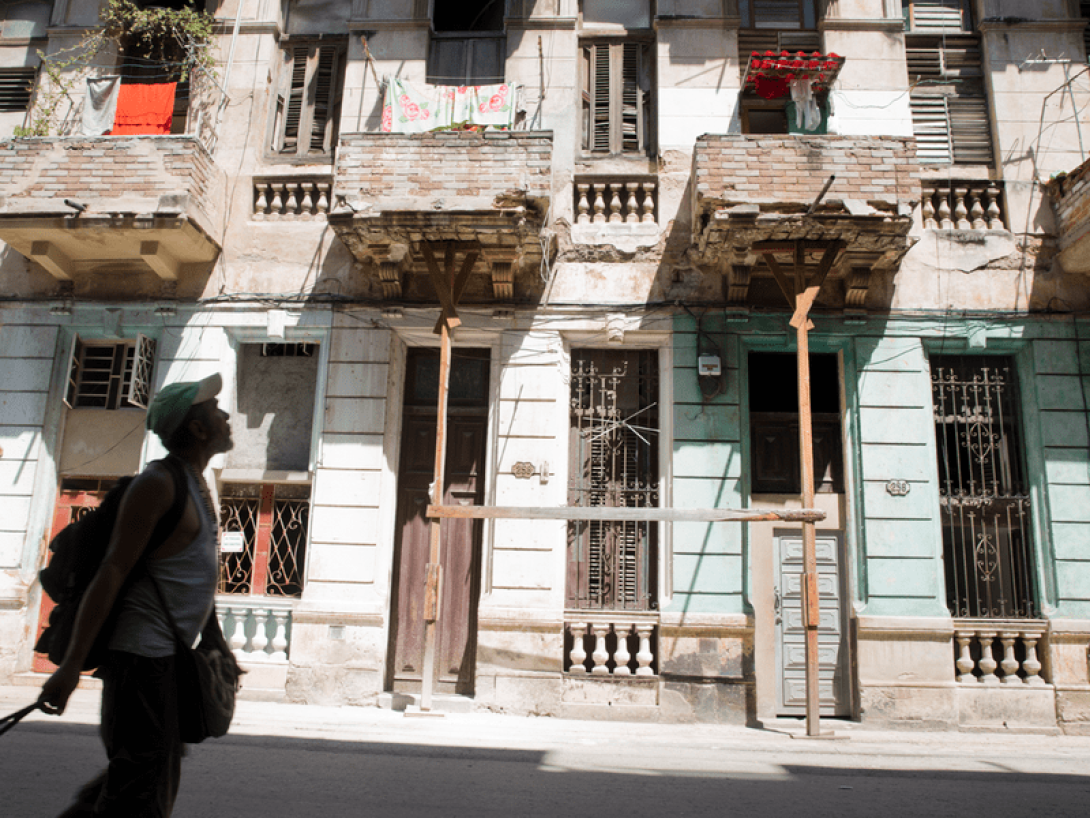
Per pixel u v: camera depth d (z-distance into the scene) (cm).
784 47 1012
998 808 423
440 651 891
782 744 683
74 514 938
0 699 761
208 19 1030
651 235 941
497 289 915
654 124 1007
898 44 991
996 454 906
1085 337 902
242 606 877
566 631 866
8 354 948
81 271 966
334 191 855
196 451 245
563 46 1012
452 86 997
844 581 878
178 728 217
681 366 902
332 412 909
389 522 898
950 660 825
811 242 843
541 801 394
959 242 930
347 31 1057
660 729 760
